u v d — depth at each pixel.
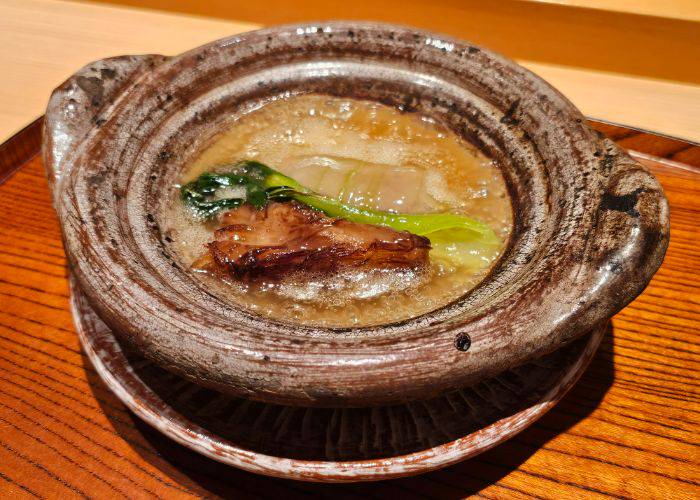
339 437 0.18
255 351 0.16
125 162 0.21
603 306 0.16
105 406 0.21
